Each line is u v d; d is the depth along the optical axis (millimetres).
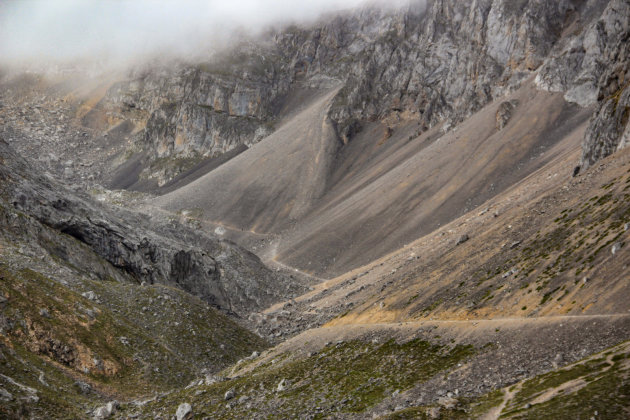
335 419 79250
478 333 92875
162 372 114688
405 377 87688
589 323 78312
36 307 106062
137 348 117312
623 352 65312
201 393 102188
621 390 57000
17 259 121312
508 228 142125
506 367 77625
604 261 93625
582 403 57562
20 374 87750
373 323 130875
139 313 134750
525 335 84000
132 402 98438
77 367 101750
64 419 80438
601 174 136375
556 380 66188
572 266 100312
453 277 133000
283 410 87250
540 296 97812
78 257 146000
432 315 117062
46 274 123188
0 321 97500
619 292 82625
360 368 99062
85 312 116125
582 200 128250
